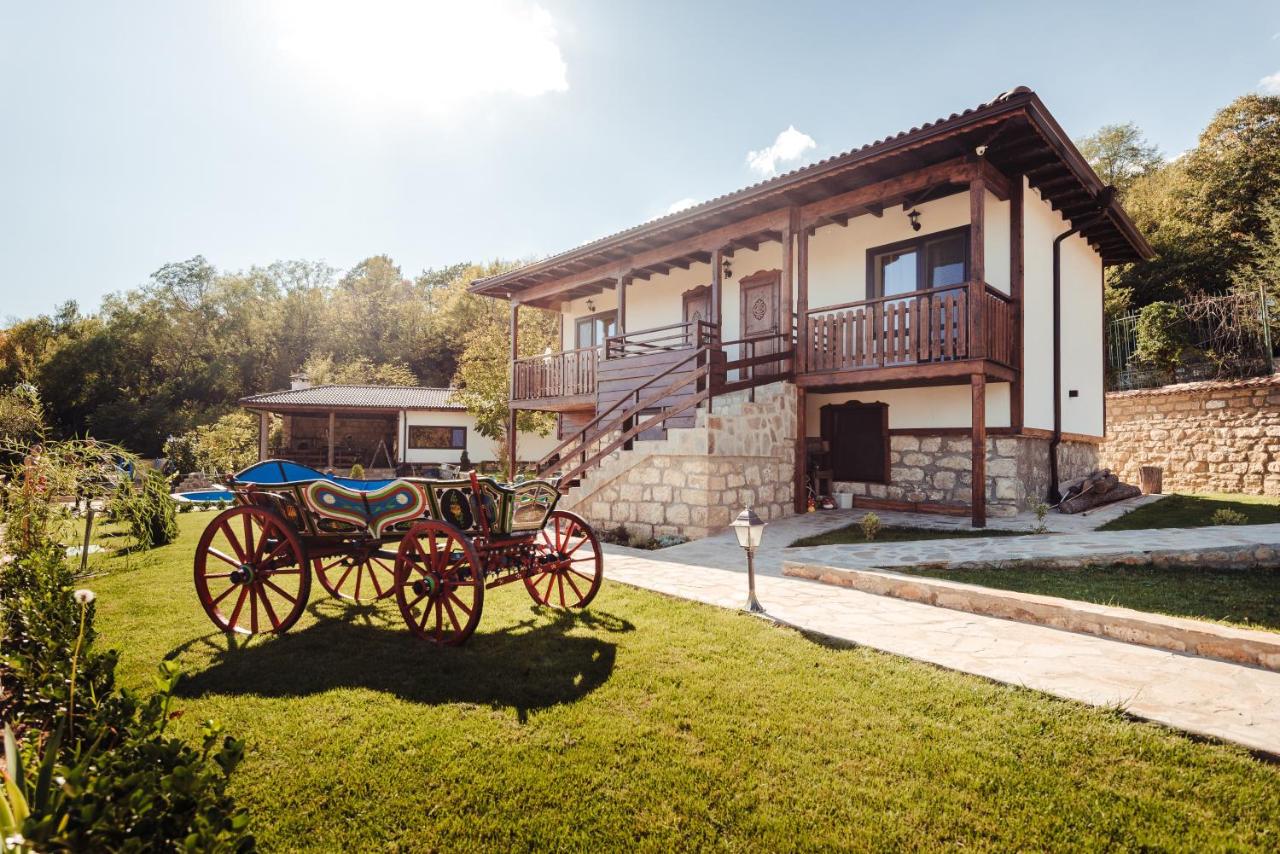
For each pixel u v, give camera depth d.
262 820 2.16
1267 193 18.23
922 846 2.03
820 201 9.77
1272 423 11.92
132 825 1.23
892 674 3.39
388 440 29.73
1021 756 2.55
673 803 2.27
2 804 1.19
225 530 4.58
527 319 28.72
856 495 10.78
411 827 2.14
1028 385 9.62
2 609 2.98
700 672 3.47
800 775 2.44
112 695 1.94
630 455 8.97
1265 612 4.50
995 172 8.87
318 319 46.94
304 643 4.11
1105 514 9.25
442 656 3.81
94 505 6.61
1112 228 11.63
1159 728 2.72
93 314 47.75
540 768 2.50
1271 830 2.06
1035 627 4.18
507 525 4.47
